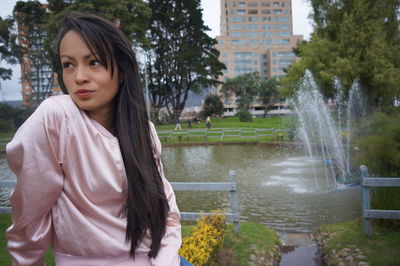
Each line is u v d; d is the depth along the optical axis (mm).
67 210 821
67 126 813
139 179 927
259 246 4336
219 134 27047
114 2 28125
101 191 854
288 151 17891
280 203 7402
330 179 9820
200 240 3314
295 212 6648
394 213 4309
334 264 4012
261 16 100812
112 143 890
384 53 17328
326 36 19656
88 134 844
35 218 796
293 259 4324
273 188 8969
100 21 896
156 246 960
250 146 21188
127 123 944
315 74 19766
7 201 8039
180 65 45000
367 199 4445
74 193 825
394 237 4332
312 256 4410
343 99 19812
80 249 842
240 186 9445
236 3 99875
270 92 60688
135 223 899
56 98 858
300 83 20750
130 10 30859
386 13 17656
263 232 4922
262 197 8023
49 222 835
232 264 3791
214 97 48062
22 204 770
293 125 21609
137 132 961
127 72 944
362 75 17797
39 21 34938
